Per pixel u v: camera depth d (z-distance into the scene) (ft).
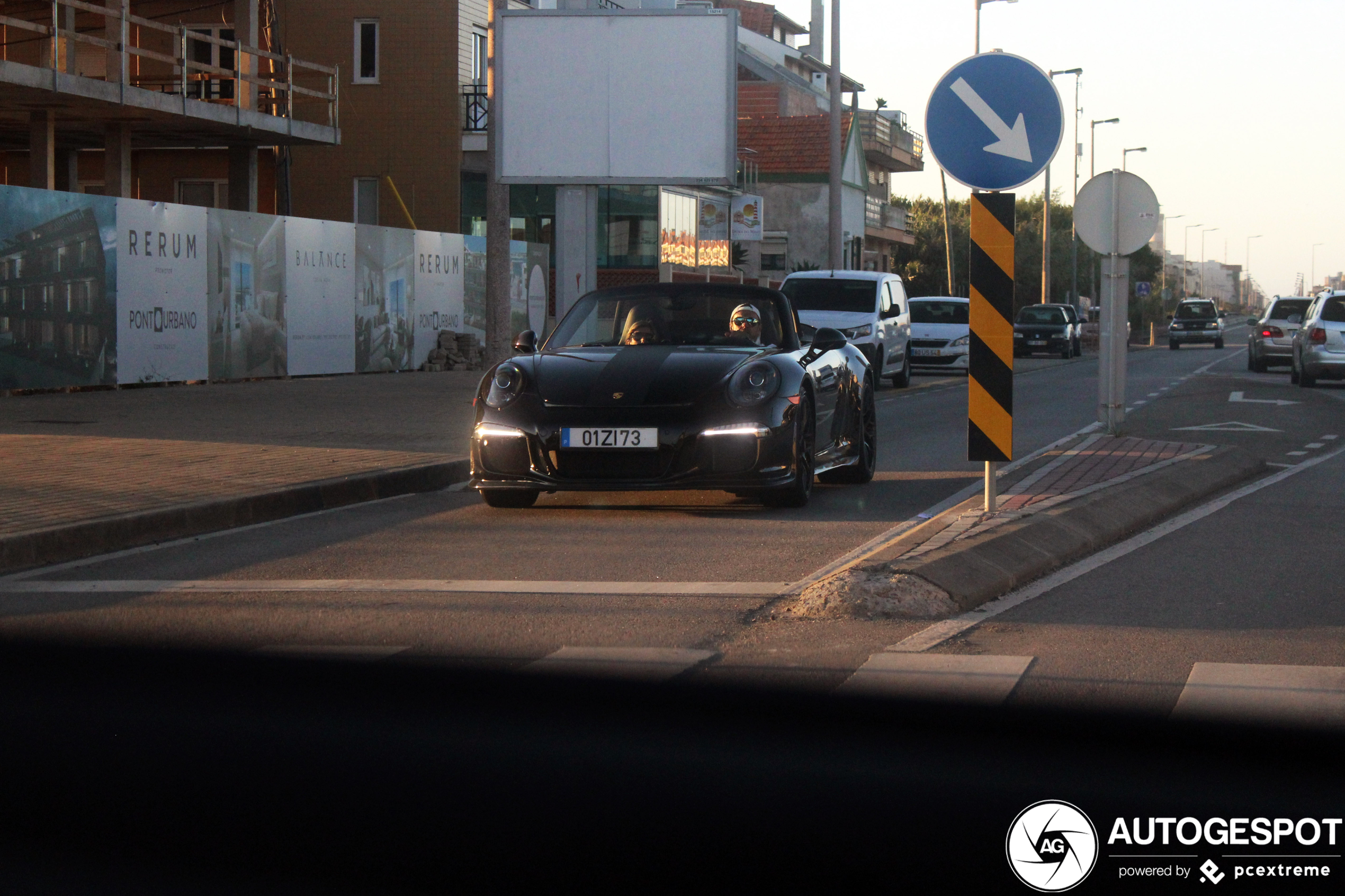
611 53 79.36
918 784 12.40
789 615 19.53
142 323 61.31
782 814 11.66
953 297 101.91
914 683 15.84
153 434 41.83
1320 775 12.64
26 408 49.90
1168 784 12.39
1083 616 19.54
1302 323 91.56
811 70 248.52
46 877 10.52
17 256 54.80
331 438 41.88
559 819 11.62
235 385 65.41
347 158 111.24
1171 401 67.31
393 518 29.76
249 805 12.05
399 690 15.76
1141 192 42.83
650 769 12.87
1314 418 55.83
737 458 28.07
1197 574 22.76
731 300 32.45
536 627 18.92
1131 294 254.88
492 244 75.66
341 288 75.25
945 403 66.80
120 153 82.48
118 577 22.93
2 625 19.30
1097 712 14.66
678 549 25.13
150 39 100.83
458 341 86.89
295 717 14.73
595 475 28.19
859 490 33.81
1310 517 29.09
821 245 184.55
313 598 21.06
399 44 110.11
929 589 19.83
